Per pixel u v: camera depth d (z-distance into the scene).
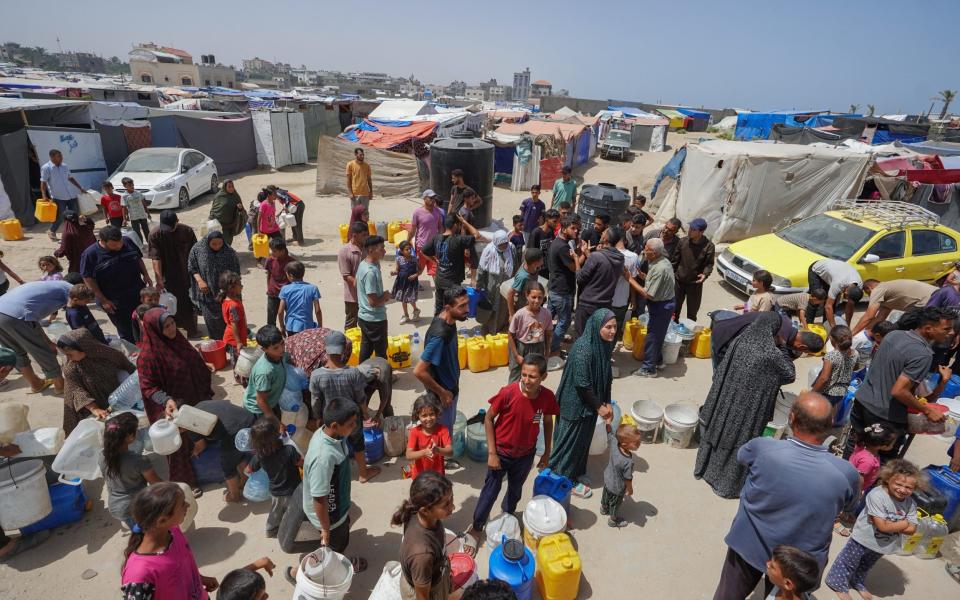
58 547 4.23
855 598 3.97
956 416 5.75
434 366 4.48
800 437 3.11
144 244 11.59
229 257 6.96
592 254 6.43
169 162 15.62
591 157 32.34
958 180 13.69
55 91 27.98
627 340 7.85
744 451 3.32
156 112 18.75
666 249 7.81
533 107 62.47
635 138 39.28
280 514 4.18
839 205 11.30
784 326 4.88
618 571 4.13
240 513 4.61
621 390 6.78
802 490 3.02
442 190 11.30
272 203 10.73
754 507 3.23
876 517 3.61
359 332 7.02
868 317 6.66
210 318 7.01
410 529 2.81
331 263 11.34
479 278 7.46
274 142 22.98
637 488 5.04
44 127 13.76
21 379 6.58
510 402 3.95
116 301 6.66
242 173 22.23
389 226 12.73
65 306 6.18
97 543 4.28
